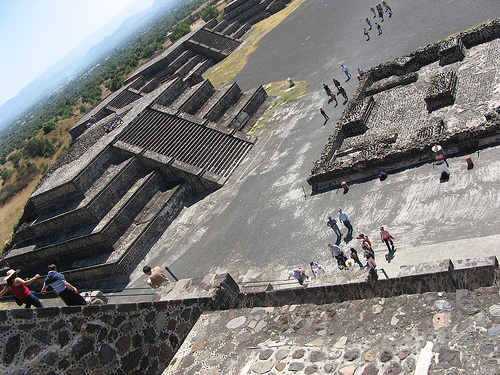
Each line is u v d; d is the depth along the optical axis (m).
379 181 22.80
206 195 33.62
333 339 7.38
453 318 6.46
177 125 39.12
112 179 33.66
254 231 25.22
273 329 8.37
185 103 42.50
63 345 7.22
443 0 42.25
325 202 24.00
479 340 5.80
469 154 20.17
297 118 37.41
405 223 18.64
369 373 6.23
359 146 26.53
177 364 8.48
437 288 9.76
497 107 20.77
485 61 27.50
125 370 7.94
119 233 31.42
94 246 31.22
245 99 44.50
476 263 10.64
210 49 73.62
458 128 21.56
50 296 23.77
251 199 29.00
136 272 29.05
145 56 138.38
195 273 24.50
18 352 6.73
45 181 39.69
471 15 35.06
